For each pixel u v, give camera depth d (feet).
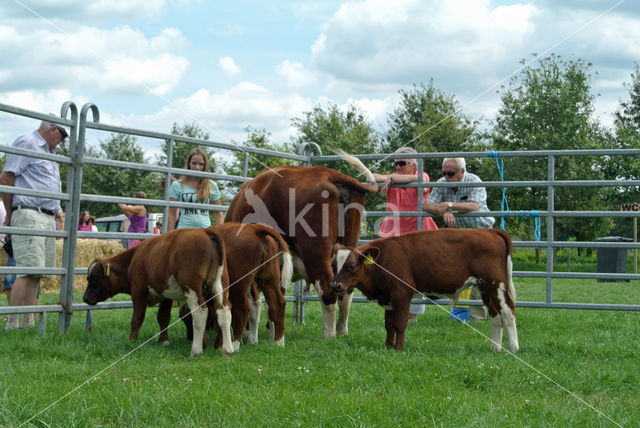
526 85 79.15
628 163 70.69
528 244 25.68
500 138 79.71
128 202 24.67
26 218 23.25
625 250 61.52
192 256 18.80
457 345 21.39
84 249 46.55
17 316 23.57
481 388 15.43
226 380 15.39
